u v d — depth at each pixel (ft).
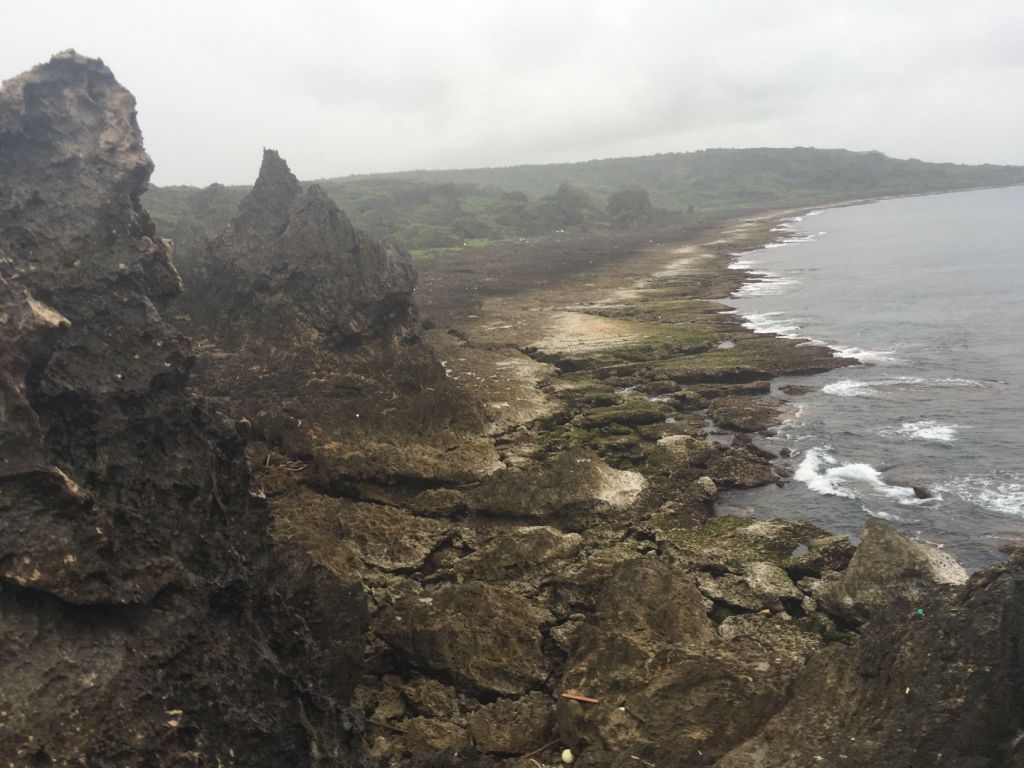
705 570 71.36
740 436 108.47
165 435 47.39
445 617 59.41
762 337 170.09
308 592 52.29
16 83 57.88
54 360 44.24
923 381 131.13
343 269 125.59
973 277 248.32
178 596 40.78
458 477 89.56
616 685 51.65
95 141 59.06
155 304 57.88
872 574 61.31
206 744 36.96
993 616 42.24
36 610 35.37
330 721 44.09
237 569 44.83
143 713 35.22
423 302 234.79
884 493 88.84
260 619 45.65
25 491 37.06
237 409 106.52
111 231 54.49
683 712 48.24
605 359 150.92
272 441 98.53
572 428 111.34
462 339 179.73
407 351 123.13
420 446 97.60
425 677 57.67
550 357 155.63
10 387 39.24
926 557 61.00
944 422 110.32
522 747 50.26
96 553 37.70
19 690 32.63
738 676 49.60
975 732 38.19
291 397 110.01
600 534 78.89
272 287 126.41
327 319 122.01
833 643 57.52
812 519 83.76
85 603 36.29
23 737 31.55
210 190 367.66
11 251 50.37
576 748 49.70
